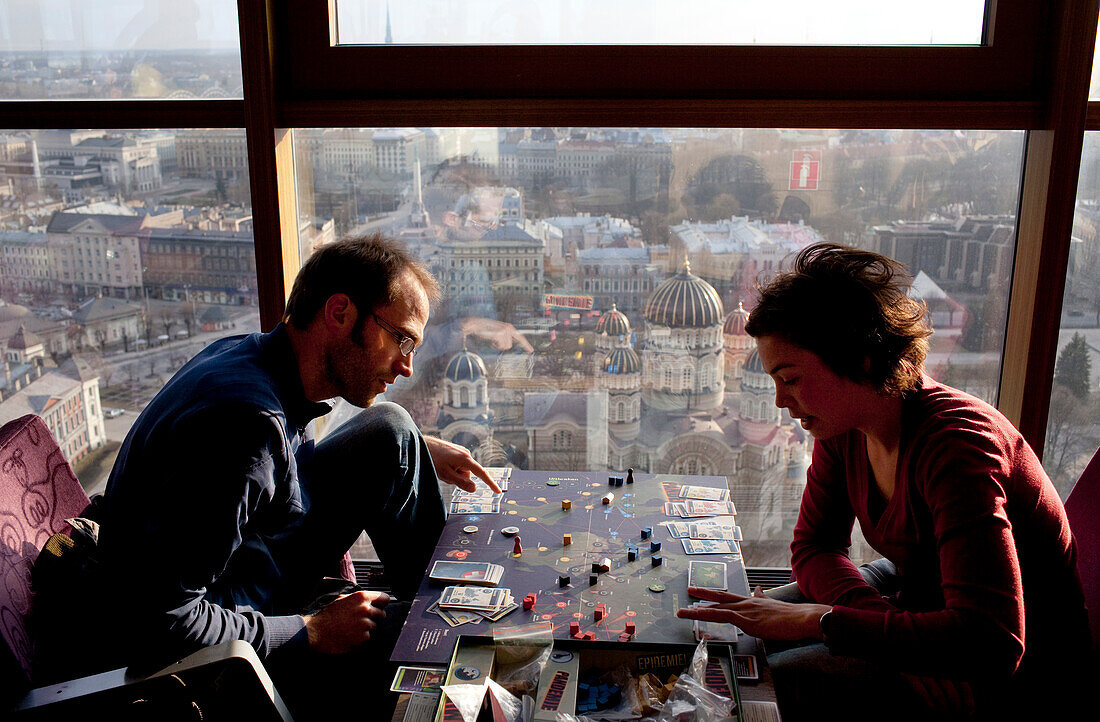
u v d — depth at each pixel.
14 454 1.46
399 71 1.92
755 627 1.33
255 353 1.50
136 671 1.25
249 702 1.28
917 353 1.30
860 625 1.25
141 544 1.33
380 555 1.84
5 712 1.19
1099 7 1.76
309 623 1.52
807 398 1.35
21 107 1.97
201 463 1.33
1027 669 1.36
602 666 1.34
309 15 1.89
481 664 1.30
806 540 1.60
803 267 1.34
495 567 1.52
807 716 1.33
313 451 1.75
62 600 1.37
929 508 1.30
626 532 1.64
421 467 1.78
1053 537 1.32
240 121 1.95
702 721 1.19
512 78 1.91
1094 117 1.85
